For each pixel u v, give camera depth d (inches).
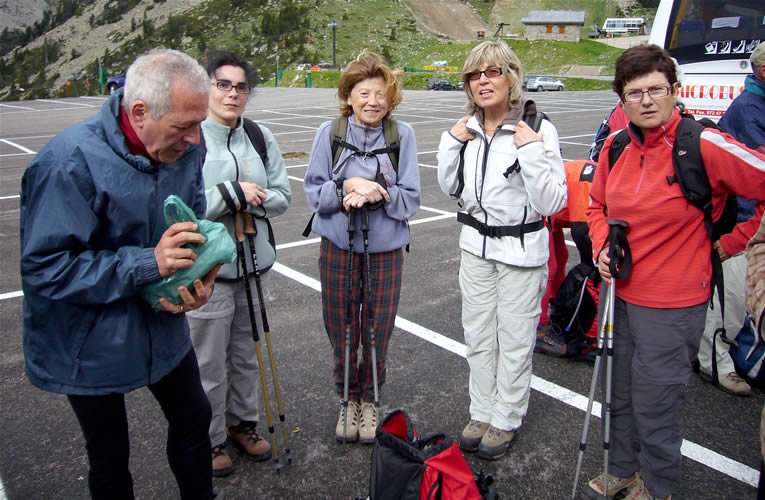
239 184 109.0
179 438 94.5
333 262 124.6
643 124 95.2
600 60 2659.9
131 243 81.3
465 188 120.6
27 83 5442.9
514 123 115.0
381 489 95.0
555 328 163.5
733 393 144.4
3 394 147.8
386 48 4335.6
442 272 228.4
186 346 91.2
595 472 118.0
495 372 127.3
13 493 113.0
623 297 102.7
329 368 157.9
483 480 100.1
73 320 79.6
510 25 5423.2
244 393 121.1
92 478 88.3
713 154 92.0
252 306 112.5
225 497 111.9
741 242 96.3
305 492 113.5
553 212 113.5
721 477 115.7
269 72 4020.7
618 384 106.7
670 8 238.4
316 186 122.8
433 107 1011.3
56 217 75.1
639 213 97.9
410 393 145.9
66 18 7003.0
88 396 83.3
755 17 212.4
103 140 77.9
